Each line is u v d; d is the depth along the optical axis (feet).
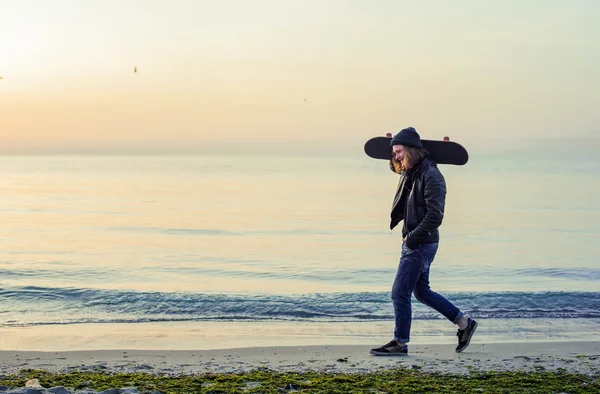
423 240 21.09
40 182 291.79
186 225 107.86
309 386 17.30
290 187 247.29
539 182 261.44
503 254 68.80
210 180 319.47
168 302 35.73
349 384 17.53
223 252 72.54
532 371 19.21
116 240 85.46
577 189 207.72
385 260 66.03
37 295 37.78
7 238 86.84
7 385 17.13
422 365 20.26
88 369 19.97
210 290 45.16
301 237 90.38
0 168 593.01
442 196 20.57
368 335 27.50
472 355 21.89
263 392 16.63
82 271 55.93
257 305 34.94
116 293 37.93
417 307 32.27
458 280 51.47
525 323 29.35
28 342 25.53
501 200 161.07
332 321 31.09
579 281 50.24
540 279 51.44
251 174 414.00
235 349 23.31
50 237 88.33
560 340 25.58
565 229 96.22
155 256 68.23
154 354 22.54
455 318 22.03
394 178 336.70
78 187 246.27
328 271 57.62
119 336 26.94
